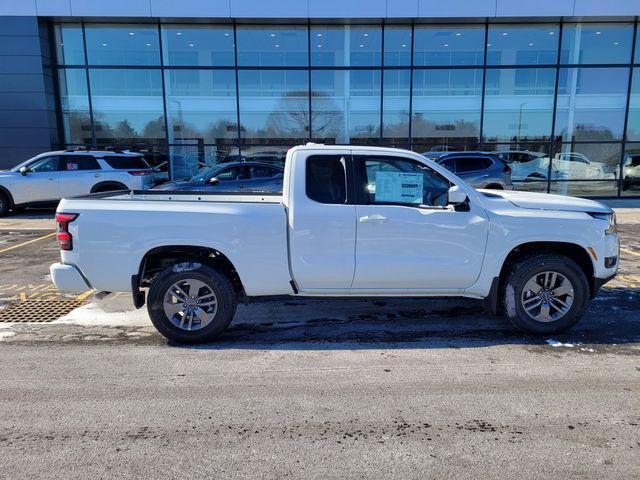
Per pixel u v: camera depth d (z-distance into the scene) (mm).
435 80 16609
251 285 4484
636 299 5895
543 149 16859
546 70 16484
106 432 3084
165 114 16703
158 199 4781
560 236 4484
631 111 16594
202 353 4359
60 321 5277
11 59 15438
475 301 5805
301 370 3994
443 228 4461
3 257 8516
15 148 15875
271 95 16766
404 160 4535
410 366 4059
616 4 15281
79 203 4410
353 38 16422
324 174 4484
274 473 2684
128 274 4402
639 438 2988
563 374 3879
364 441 2979
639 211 13969
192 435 3051
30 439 3002
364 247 4453
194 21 15922
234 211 4402
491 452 2859
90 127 16625
